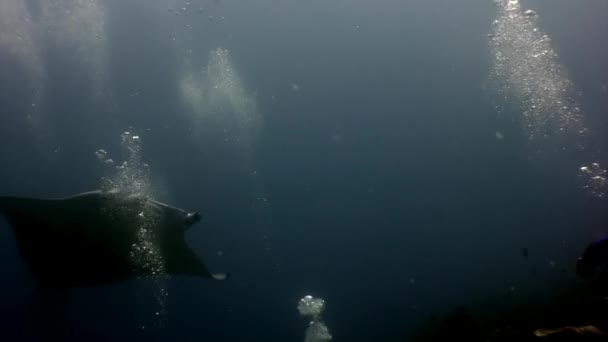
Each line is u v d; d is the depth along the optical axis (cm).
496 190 1027
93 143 1076
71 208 377
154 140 1141
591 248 335
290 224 980
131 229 382
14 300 718
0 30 1133
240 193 1062
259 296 748
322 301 649
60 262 381
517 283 677
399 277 769
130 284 703
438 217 965
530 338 369
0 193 948
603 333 335
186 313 712
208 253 873
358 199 1065
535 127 1025
